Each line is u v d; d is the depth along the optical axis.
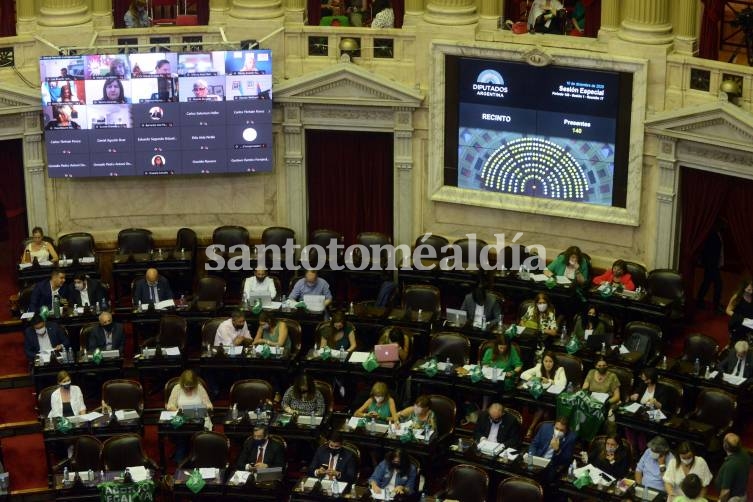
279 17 29.11
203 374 26.50
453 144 28.88
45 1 28.69
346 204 30.00
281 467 23.66
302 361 25.97
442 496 23.36
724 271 29.19
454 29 28.12
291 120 29.31
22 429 26.17
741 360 24.73
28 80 28.80
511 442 23.84
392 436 23.97
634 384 25.14
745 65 27.16
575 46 27.50
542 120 28.03
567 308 27.22
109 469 24.02
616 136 27.48
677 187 27.25
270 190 30.00
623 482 22.66
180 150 29.03
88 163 28.91
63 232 29.88
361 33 28.78
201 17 29.86
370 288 28.91
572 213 28.22
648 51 26.80
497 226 29.08
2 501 24.31
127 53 28.42
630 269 27.45
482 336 26.27
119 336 26.55
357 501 22.92
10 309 28.67
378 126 29.11
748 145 25.84
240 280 29.17
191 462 24.27
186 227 30.12
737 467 22.41
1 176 29.36
